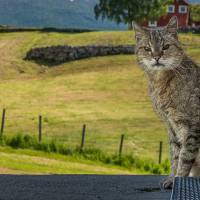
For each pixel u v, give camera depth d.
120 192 3.54
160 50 3.96
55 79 34.91
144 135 19.75
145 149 17.20
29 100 28.34
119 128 21.17
